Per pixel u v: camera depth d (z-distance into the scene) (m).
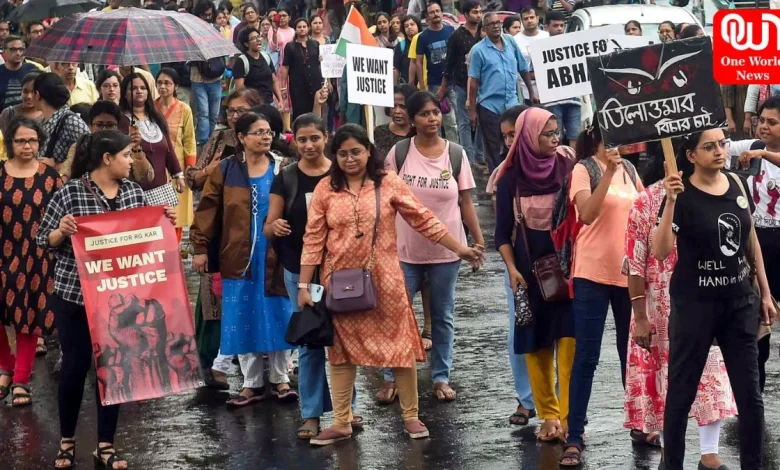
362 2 30.88
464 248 9.03
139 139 11.52
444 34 20.89
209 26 10.98
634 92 7.61
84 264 8.62
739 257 7.55
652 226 7.88
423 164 10.02
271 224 9.47
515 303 8.85
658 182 7.93
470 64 18.94
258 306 9.86
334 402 9.14
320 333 8.80
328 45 20.59
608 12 21.92
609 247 8.48
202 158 10.83
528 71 19.31
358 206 8.89
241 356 10.16
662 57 7.58
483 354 11.31
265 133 9.82
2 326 10.50
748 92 15.84
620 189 8.52
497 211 9.05
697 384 7.70
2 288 10.36
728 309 7.61
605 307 8.55
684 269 7.61
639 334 8.09
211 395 10.48
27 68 16.38
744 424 7.69
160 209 8.84
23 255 10.40
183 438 9.34
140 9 10.80
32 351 10.39
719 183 7.61
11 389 10.57
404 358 8.91
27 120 10.64
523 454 8.76
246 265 9.80
